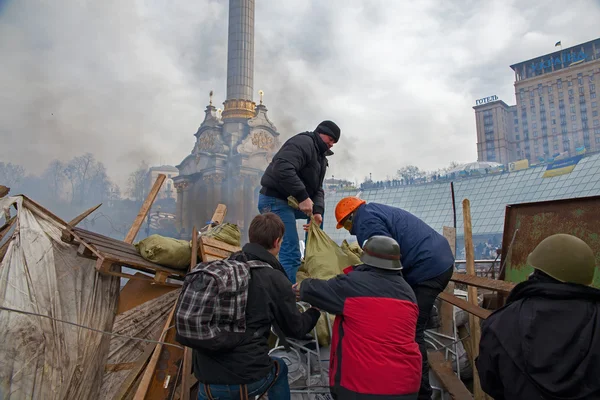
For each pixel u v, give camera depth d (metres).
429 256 3.29
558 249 2.09
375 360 2.46
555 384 1.80
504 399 2.10
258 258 2.67
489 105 103.69
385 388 2.43
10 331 3.18
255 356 2.47
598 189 41.81
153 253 4.08
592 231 4.11
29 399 3.15
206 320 2.35
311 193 4.64
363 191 61.06
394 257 2.75
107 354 3.79
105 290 3.89
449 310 4.44
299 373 3.49
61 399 3.34
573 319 1.89
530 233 4.69
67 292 3.62
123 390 3.56
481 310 3.71
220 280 2.40
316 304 2.74
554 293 1.98
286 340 3.60
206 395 2.51
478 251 45.78
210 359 2.48
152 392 3.52
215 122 76.69
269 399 2.69
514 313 2.06
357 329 2.56
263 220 2.78
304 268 4.36
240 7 77.19
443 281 3.34
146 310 4.06
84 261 3.83
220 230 4.83
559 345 1.84
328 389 3.43
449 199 53.00
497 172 51.78
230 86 76.50
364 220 3.43
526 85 97.50
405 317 2.59
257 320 2.51
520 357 1.92
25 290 3.35
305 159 4.33
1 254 3.50
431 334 4.37
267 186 4.50
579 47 92.12
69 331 3.51
